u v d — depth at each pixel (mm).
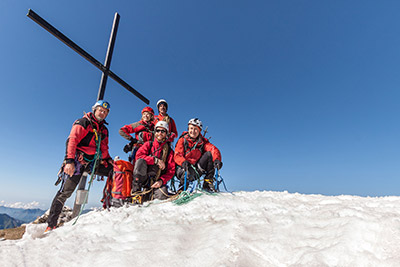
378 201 2855
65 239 2273
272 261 1604
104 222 2748
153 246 1917
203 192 3781
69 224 3092
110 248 1989
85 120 3602
